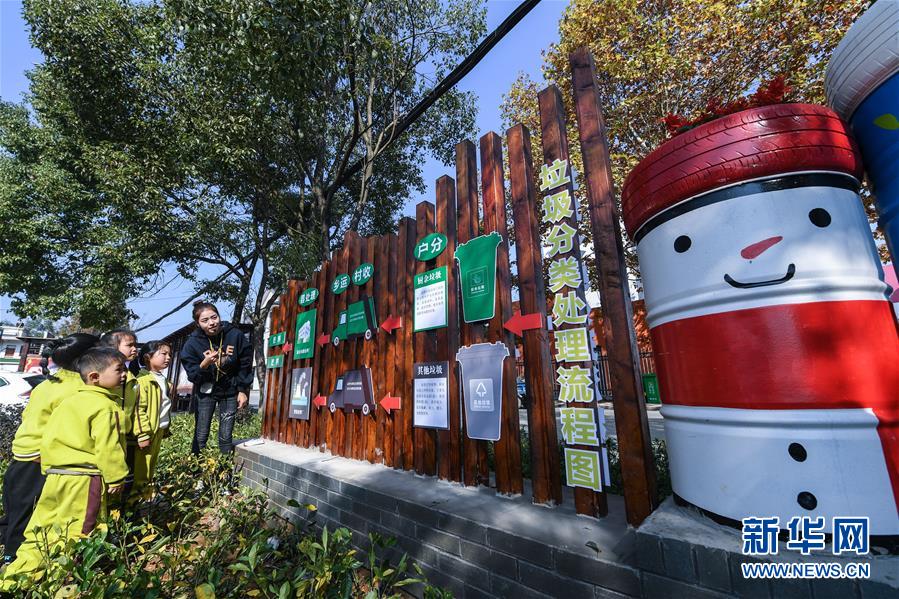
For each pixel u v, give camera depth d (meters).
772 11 6.38
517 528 1.76
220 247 9.59
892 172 1.32
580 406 1.94
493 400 2.34
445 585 1.93
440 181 2.96
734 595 1.15
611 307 1.82
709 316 1.38
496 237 2.46
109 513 2.39
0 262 8.49
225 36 5.59
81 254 9.51
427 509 2.07
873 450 1.13
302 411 4.11
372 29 5.97
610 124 8.27
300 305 4.65
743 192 1.35
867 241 1.32
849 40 1.38
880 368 1.19
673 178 1.48
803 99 6.42
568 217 2.09
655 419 8.22
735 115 1.39
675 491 1.53
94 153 8.05
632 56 7.75
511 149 2.48
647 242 1.65
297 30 5.16
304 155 8.82
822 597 1.04
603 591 1.43
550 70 9.23
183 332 12.23
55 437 2.26
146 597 1.46
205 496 3.26
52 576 1.63
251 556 1.61
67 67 8.16
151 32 7.50
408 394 2.97
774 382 1.23
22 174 9.11
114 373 2.47
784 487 1.19
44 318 9.25
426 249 2.98
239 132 7.55
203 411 4.10
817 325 1.21
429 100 5.04
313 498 2.91
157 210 8.10
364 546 2.41
